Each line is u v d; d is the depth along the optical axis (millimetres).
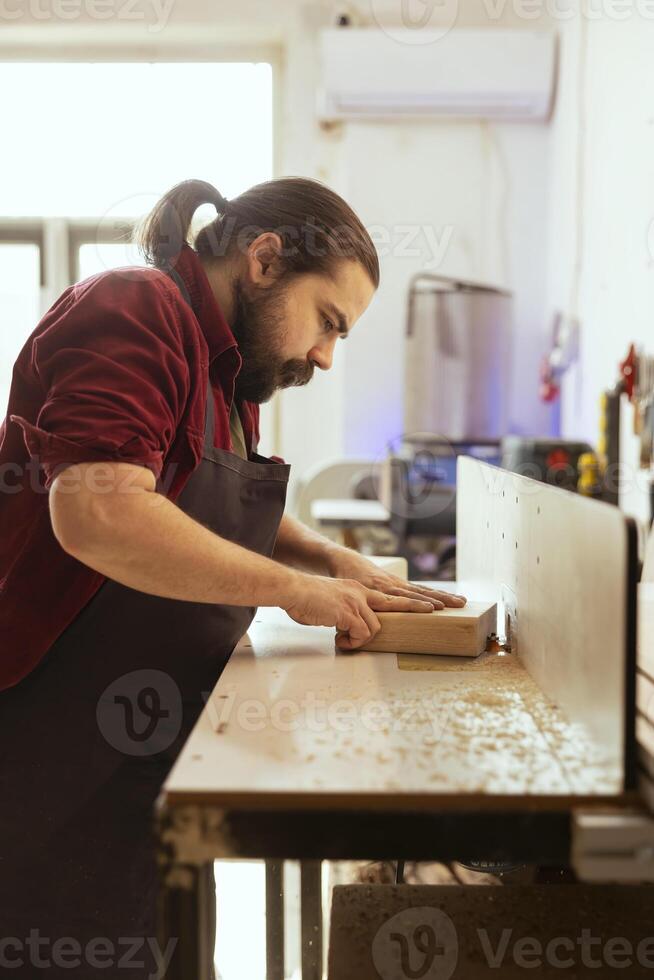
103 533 882
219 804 675
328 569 1329
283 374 1224
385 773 708
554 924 988
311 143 3914
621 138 2719
